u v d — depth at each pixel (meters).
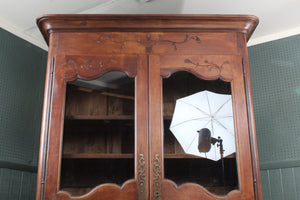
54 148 1.57
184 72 1.71
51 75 1.68
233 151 1.60
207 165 1.58
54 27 1.76
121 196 1.52
